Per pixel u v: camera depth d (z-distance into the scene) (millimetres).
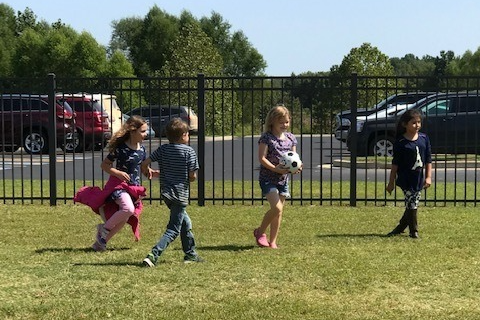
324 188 11586
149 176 6160
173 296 4945
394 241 6941
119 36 62250
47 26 64062
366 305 4734
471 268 5762
